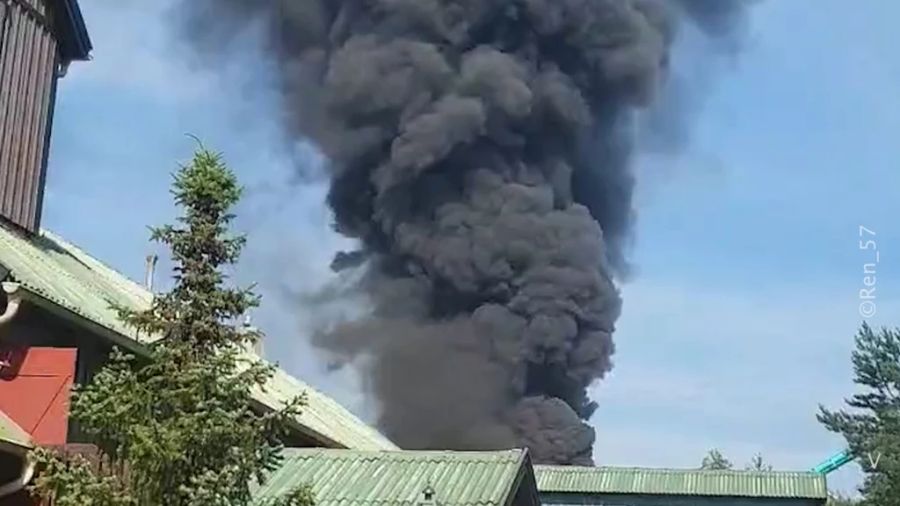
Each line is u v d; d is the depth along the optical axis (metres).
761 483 40.19
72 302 16.00
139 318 12.00
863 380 55.09
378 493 17.64
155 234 12.16
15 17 19.94
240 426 11.48
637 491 40.44
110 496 11.24
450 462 18.52
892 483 48.06
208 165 12.48
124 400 11.41
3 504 13.66
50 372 14.76
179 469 11.26
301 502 12.21
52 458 11.79
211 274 12.07
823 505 39.34
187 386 11.48
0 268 14.60
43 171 20.98
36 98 20.64
